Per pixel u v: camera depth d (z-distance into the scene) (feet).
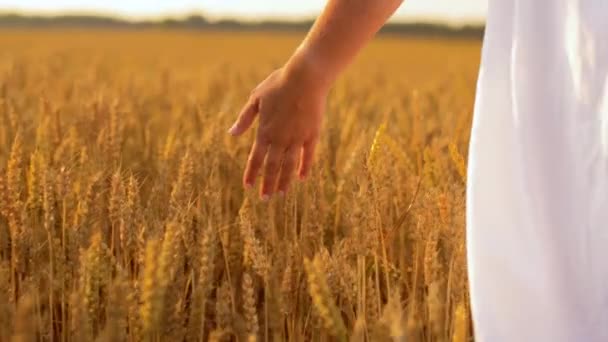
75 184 9.36
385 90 30.71
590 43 5.61
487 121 6.01
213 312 8.71
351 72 47.29
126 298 6.66
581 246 5.64
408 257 9.18
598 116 5.59
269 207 8.87
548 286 5.75
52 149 11.92
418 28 247.70
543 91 5.82
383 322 6.26
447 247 7.59
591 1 5.62
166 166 10.39
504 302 5.84
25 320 5.49
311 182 9.32
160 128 17.54
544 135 5.80
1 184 8.05
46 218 8.01
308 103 7.11
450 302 7.61
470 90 25.66
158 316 6.25
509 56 6.00
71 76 35.01
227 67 38.83
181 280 7.66
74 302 6.42
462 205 7.36
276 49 102.37
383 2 6.70
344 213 9.45
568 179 5.70
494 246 5.89
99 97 14.24
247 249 7.55
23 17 261.65
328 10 6.81
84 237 7.90
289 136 7.29
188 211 8.16
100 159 11.04
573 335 5.67
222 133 11.46
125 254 7.89
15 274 8.97
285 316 8.34
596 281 5.58
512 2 6.00
